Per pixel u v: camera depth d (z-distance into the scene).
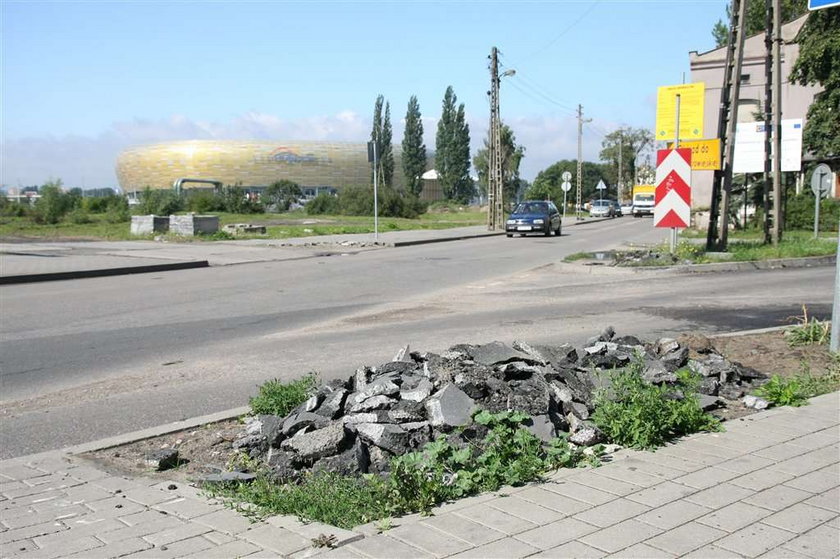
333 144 147.88
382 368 5.79
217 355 8.76
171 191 53.28
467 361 5.73
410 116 108.88
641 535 3.56
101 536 3.69
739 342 8.30
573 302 12.64
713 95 43.53
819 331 8.17
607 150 97.75
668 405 5.14
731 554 3.37
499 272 18.17
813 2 7.17
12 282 16.66
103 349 9.27
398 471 3.99
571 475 4.36
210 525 3.78
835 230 30.78
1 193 55.44
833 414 5.56
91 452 5.10
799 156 27.09
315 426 4.79
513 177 79.94
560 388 5.38
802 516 3.78
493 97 41.72
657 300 12.61
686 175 17.58
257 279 17.12
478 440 4.61
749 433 5.13
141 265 19.28
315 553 3.39
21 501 4.19
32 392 7.18
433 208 89.31
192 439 5.31
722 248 19.44
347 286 15.62
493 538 3.52
